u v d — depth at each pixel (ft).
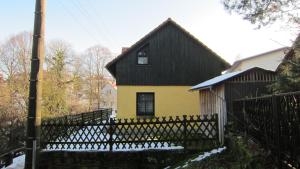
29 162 19.94
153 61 55.47
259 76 31.12
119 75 54.54
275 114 17.12
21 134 40.47
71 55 149.07
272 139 17.87
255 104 21.65
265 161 18.10
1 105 80.69
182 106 54.60
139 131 29.35
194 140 29.04
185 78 55.57
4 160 27.53
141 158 27.66
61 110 94.48
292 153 15.02
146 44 56.08
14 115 64.54
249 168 18.70
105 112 85.66
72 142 28.94
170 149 28.02
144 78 54.85
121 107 53.72
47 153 27.61
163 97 54.70
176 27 56.59
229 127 28.86
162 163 27.61
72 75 145.79
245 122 24.44
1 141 34.71
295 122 14.58
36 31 20.80
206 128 29.40
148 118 53.42
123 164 27.50
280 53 83.46
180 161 27.45
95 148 29.37
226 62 56.18
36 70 20.58
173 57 55.93
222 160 23.94
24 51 131.64
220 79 33.42
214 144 29.07
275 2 26.50
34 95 20.44
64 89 115.96
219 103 32.45
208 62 56.44
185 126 29.27
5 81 114.73
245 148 20.92
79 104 146.30
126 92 54.24
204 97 39.55
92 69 186.19
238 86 30.94
